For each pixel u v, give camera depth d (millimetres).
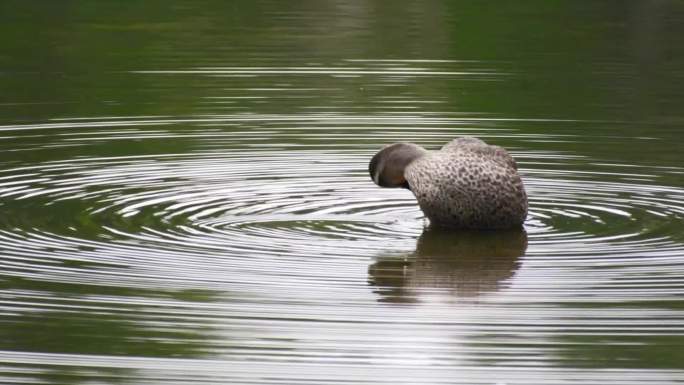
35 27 36500
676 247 17250
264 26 36844
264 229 18172
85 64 31594
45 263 16391
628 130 24922
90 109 26781
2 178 20984
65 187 20422
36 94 28234
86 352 13617
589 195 20203
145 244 17281
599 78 29938
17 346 13758
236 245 17328
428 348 13711
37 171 21500
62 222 18344
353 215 19109
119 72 30625
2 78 29875
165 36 35281
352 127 25188
